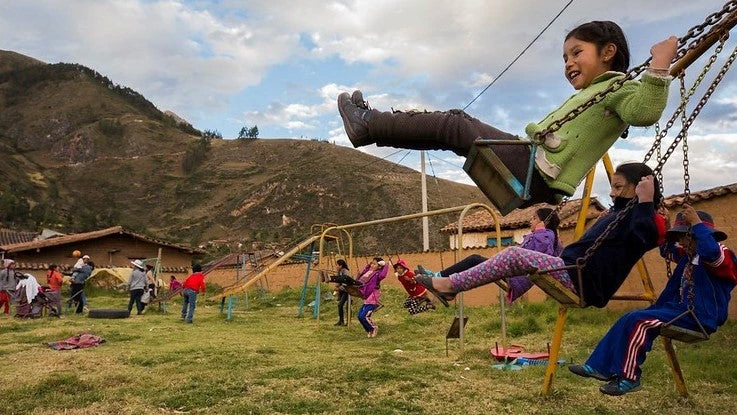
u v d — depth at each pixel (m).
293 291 21.52
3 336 9.84
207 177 131.12
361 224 13.16
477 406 4.61
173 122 179.12
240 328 11.77
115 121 154.50
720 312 3.50
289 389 5.18
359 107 2.94
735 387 5.16
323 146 137.00
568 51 2.98
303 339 9.71
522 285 4.70
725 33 2.90
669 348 4.78
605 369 3.38
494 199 2.76
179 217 113.75
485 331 9.95
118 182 130.75
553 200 2.77
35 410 4.49
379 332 10.62
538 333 9.46
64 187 127.00
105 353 7.62
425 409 4.50
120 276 26.89
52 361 6.89
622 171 3.26
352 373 5.82
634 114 2.55
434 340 9.27
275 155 139.38
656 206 3.18
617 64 2.92
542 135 2.56
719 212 10.46
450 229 22.53
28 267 27.38
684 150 3.21
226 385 5.34
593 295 3.03
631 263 3.05
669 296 3.77
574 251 3.11
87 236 30.31
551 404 4.68
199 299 23.44
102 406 4.62
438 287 3.20
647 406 4.58
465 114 2.73
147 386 5.36
